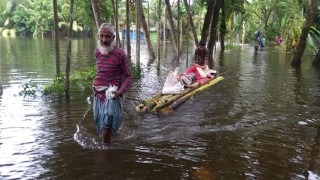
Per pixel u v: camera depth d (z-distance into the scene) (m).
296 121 6.94
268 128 6.46
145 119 6.85
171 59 18.27
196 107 7.89
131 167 4.68
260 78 12.29
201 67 10.46
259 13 44.06
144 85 10.37
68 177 4.38
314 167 4.83
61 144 5.43
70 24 8.54
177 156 5.08
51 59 17.06
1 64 14.80
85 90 9.24
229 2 22.62
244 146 5.54
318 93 9.71
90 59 17.42
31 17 48.47
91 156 5.02
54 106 7.61
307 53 24.17
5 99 8.20
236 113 7.45
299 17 24.92
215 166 4.79
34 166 4.67
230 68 15.16
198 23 43.00
